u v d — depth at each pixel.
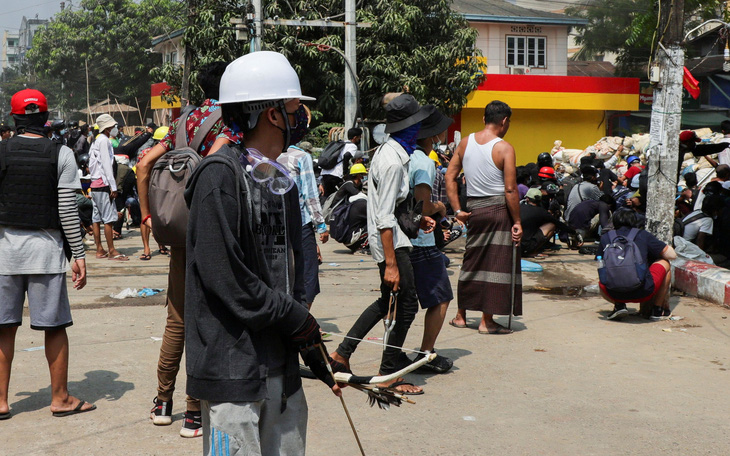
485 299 5.99
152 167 4.11
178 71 23.42
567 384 4.83
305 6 19.64
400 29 20.09
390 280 4.54
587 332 6.22
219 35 19.77
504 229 5.91
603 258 6.57
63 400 4.21
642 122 28.62
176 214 3.77
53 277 4.11
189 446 3.78
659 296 6.62
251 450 2.25
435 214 5.02
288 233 2.43
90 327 6.23
